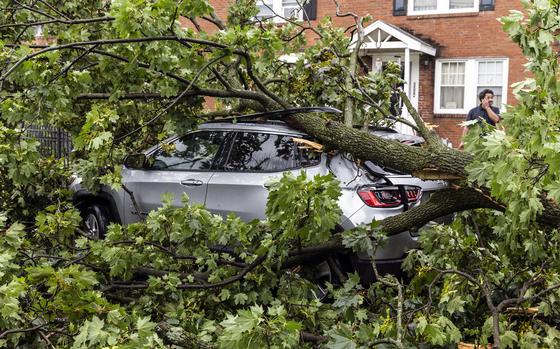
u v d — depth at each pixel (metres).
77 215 4.70
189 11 4.35
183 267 4.77
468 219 4.98
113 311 3.29
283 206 3.58
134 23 4.23
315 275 4.95
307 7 18.47
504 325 3.39
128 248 4.33
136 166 6.94
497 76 17.66
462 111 17.92
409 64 18.14
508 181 2.81
